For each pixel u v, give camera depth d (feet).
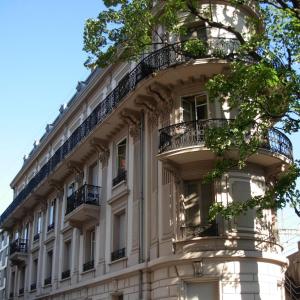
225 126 49.03
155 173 65.87
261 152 59.41
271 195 47.32
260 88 42.68
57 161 100.27
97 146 83.76
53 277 96.99
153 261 60.18
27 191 121.19
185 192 61.26
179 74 63.05
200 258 55.77
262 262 57.47
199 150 58.34
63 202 100.94
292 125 45.93
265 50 45.27
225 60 60.34
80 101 98.73
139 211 67.15
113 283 70.03
